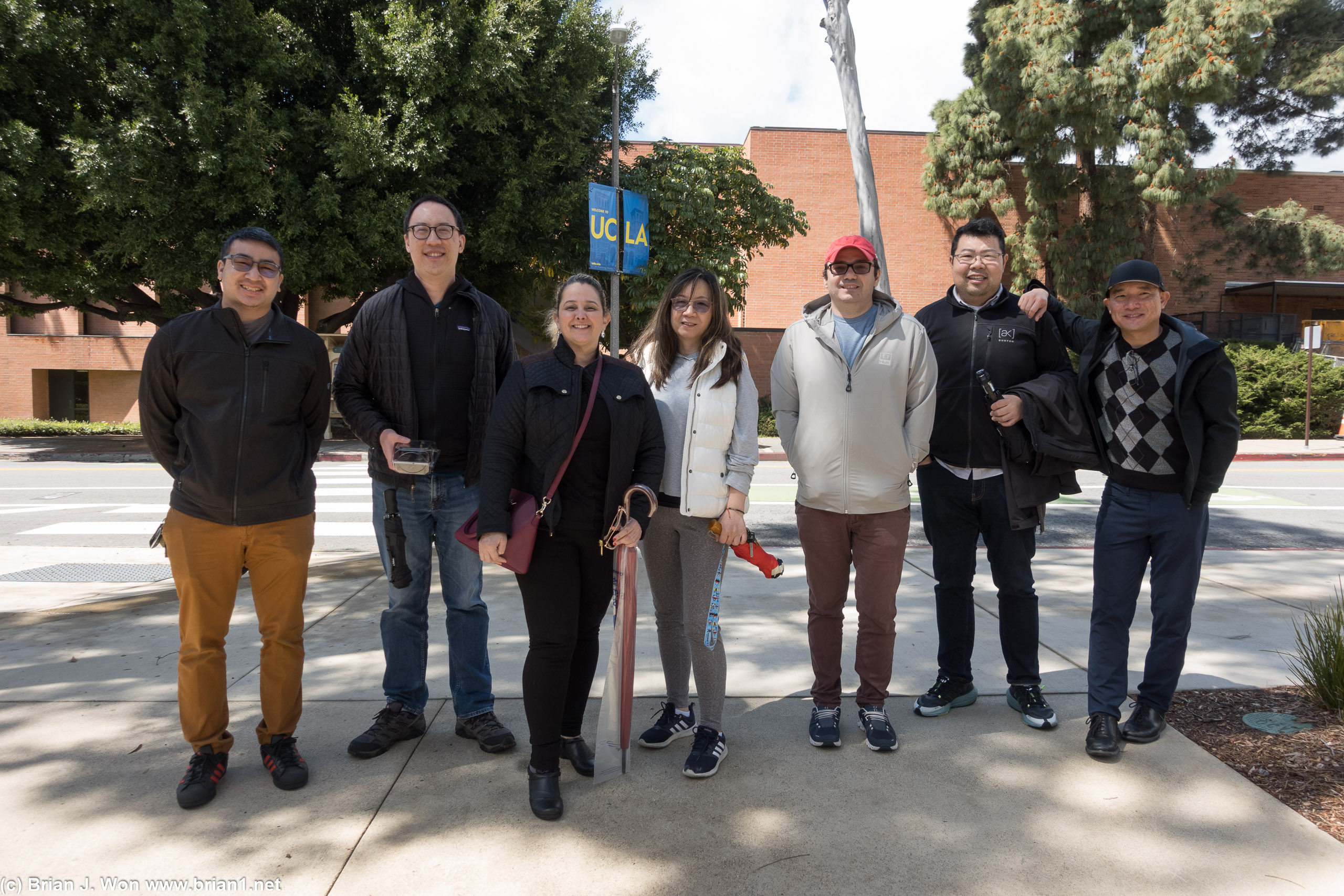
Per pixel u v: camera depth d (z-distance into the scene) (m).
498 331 3.19
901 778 2.77
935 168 21.89
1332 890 2.14
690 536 2.93
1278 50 20.75
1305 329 16.28
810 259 22.59
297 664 2.78
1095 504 9.70
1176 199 18.84
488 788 2.69
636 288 16.02
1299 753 2.87
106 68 12.67
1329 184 23.67
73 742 2.97
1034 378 3.23
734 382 2.90
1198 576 3.03
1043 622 4.51
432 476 2.99
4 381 21.66
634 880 2.19
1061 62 19.03
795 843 2.37
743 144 23.33
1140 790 2.67
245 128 12.09
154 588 5.68
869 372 2.99
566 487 2.66
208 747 2.65
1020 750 2.97
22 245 13.63
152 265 12.76
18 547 7.56
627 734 2.77
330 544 7.76
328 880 2.18
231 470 2.61
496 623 4.50
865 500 2.99
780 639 4.25
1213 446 2.90
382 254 13.57
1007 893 2.13
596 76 14.69
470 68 12.80
